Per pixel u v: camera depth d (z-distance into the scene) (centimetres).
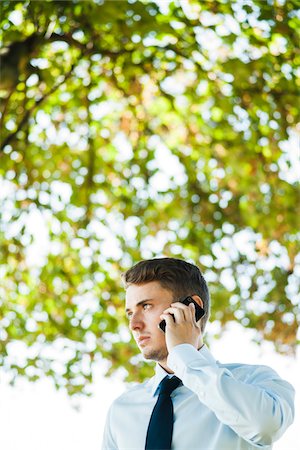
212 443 291
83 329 1049
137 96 959
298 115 934
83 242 1041
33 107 903
